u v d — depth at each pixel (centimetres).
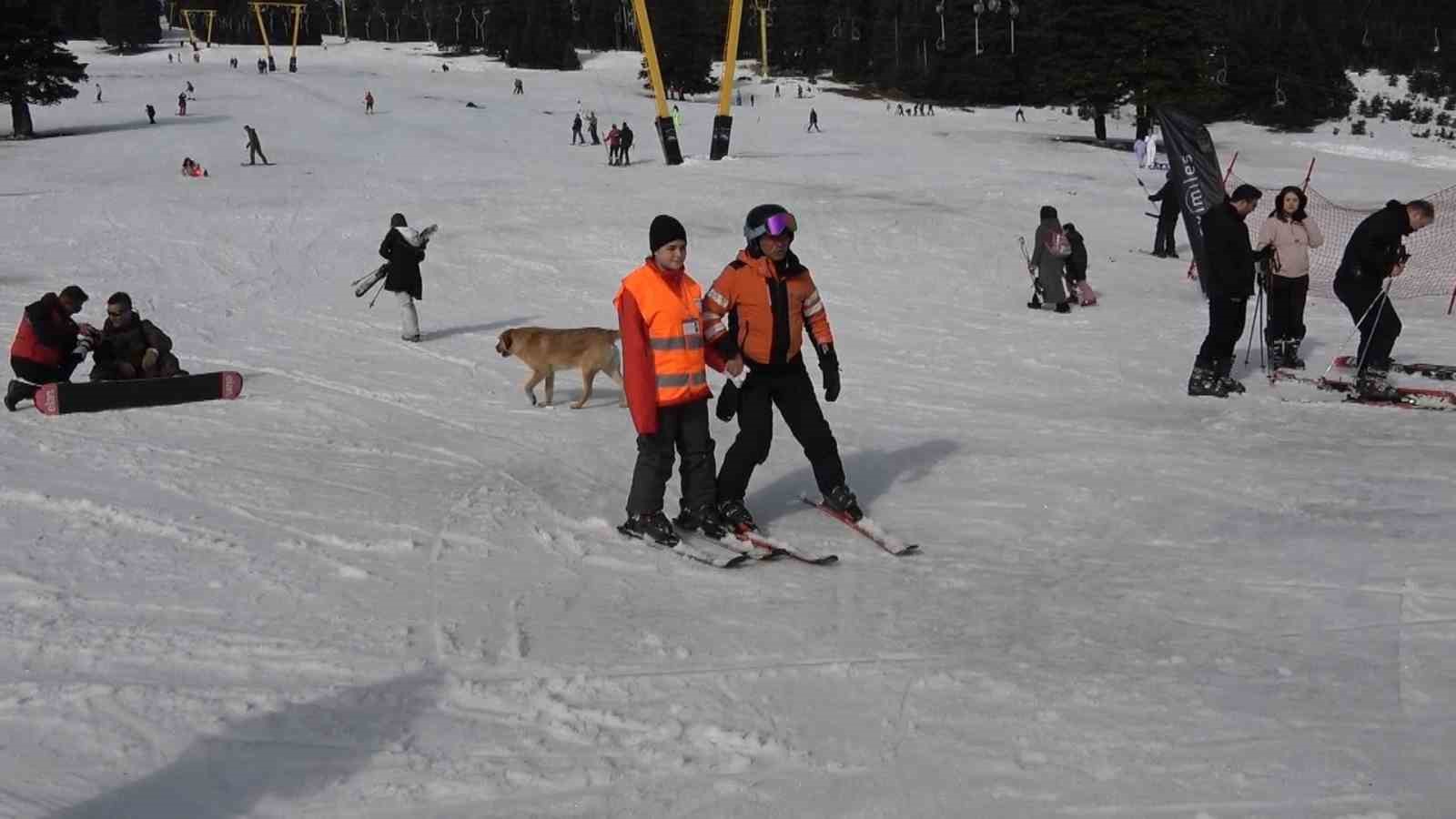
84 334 928
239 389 935
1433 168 5100
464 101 6044
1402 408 849
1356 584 459
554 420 870
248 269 1670
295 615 442
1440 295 1456
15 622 426
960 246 1883
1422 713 338
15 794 304
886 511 618
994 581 491
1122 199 2542
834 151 4094
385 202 2367
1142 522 577
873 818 291
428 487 659
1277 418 831
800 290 574
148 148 3741
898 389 992
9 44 4269
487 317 1377
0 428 813
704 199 2383
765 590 485
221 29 12275
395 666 394
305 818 296
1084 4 5484
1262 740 324
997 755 323
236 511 590
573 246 1869
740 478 577
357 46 11331
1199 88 5525
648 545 552
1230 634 413
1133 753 320
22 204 2350
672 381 556
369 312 1390
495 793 308
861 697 367
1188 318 1323
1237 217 898
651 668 393
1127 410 881
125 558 509
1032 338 1225
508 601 467
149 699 362
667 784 313
